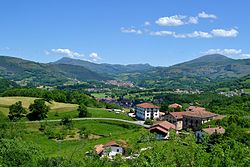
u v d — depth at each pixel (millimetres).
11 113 156250
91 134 138500
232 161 22719
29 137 125875
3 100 182000
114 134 130750
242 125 93562
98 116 177875
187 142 25438
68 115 166875
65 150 91125
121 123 160625
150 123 163250
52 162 59719
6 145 61344
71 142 120625
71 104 198250
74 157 49625
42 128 139625
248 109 136750
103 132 144750
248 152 24484
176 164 24000
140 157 26766
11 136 119312
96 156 40375
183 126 134750
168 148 24953
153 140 31109
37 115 158875
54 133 128875
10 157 58781
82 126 149875
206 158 23531
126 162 32781
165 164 23484
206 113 134250
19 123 140500
